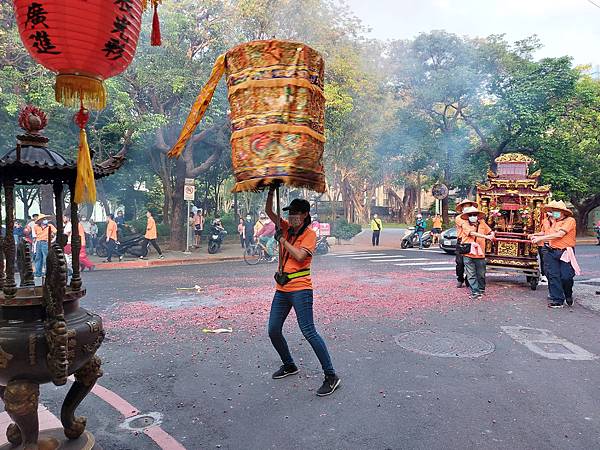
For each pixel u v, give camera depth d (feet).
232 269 49.67
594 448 12.30
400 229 139.74
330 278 42.06
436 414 14.26
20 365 10.14
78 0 9.43
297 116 13.60
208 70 59.67
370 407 14.71
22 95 49.39
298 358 19.42
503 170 38.93
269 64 13.64
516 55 90.43
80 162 10.75
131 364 18.66
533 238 30.22
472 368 18.37
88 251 65.31
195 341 21.75
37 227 40.93
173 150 14.44
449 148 97.04
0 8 46.34
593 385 16.69
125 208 105.70
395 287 37.01
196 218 76.28
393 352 20.31
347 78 74.43
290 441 12.62
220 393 15.80
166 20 55.77
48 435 12.07
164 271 48.01
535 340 22.38
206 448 12.26
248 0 60.08
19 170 10.84
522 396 15.66
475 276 32.96
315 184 14.01
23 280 12.09
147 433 13.05
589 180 103.14
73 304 11.14
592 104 93.97
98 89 10.67
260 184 13.74
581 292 35.58
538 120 83.82
